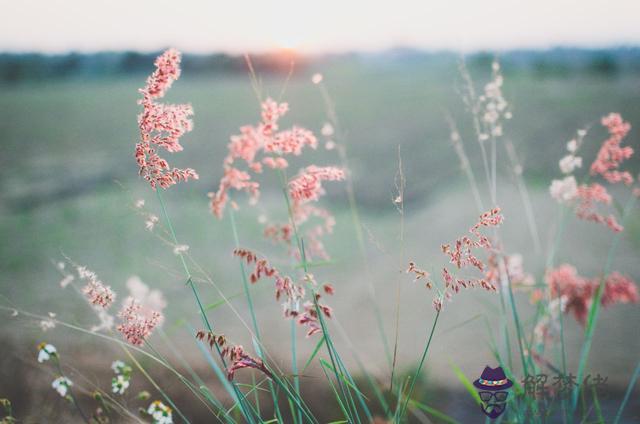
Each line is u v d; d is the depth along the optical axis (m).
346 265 5.38
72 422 2.74
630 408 2.84
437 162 8.73
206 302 4.66
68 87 20.31
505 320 2.31
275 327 4.25
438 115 11.88
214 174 8.84
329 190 7.90
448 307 4.48
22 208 7.27
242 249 1.73
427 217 6.59
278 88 16.11
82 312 4.29
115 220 6.67
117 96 17.98
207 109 14.48
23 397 2.95
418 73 16.41
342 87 16.08
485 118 2.51
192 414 3.00
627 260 4.93
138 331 1.87
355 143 10.21
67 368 3.24
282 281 1.73
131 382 3.27
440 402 3.02
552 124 10.01
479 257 3.46
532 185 7.39
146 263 5.39
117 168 9.38
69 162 9.85
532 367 2.17
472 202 7.01
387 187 7.71
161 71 1.81
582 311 2.44
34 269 5.25
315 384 3.28
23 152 10.71
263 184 7.95
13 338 3.76
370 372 3.39
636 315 4.12
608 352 3.57
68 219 6.75
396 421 1.93
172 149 1.83
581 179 7.14
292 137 1.73
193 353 3.76
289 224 2.25
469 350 3.65
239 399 1.84
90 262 5.41
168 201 7.56
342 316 4.39
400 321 4.25
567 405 2.14
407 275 5.06
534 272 4.34
